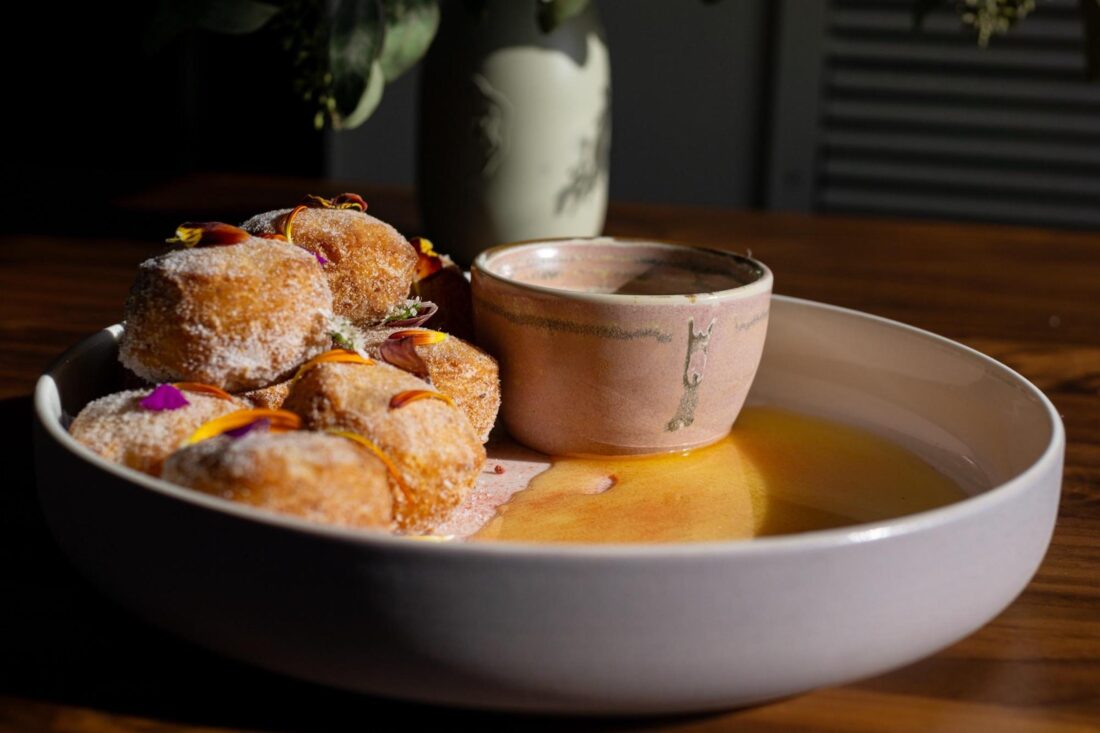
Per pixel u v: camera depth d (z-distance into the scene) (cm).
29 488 53
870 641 43
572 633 42
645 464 55
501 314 55
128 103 118
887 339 58
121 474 44
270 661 44
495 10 68
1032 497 45
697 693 43
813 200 137
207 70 115
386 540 42
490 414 54
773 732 44
